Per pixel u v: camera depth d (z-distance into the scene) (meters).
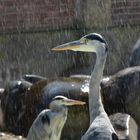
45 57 19.73
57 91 14.45
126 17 20.19
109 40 19.84
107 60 19.61
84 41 10.02
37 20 20.02
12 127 15.12
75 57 19.59
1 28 19.92
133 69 14.71
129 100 14.30
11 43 19.77
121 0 20.27
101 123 9.48
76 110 14.15
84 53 19.50
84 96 14.22
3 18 19.94
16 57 19.67
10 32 19.89
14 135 14.77
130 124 12.91
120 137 12.27
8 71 19.52
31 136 11.22
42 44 19.81
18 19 19.98
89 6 19.81
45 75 19.66
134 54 16.75
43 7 20.06
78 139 14.16
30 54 19.75
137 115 14.21
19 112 15.05
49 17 20.06
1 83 19.33
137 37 20.02
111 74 19.52
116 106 14.45
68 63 19.64
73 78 14.89
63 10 20.06
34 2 20.03
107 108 14.53
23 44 19.77
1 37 19.75
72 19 20.06
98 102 9.89
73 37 19.86
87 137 9.34
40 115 11.16
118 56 19.75
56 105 11.18
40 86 14.87
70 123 14.15
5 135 14.63
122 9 20.31
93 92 9.93
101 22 19.89
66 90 14.41
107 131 9.32
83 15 19.86
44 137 11.11
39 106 14.57
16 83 15.62
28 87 15.41
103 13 19.86
